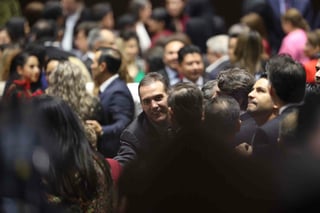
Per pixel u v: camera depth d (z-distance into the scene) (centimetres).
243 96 994
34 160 517
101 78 1346
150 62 1664
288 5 2312
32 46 1602
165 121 1048
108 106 1302
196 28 2161
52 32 2031
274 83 959
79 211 831
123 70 1434
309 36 1662
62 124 829
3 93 1444
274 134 905
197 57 1468
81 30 2012
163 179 457
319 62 1151
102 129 1243
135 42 1936
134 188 459
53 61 1459
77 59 1600
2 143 514
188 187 455
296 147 512
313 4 2800
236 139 847
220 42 1720
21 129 520
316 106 509
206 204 453
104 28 2141
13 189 512
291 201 459
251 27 1966
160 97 1052
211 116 768
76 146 830
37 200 518
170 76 1589
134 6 2470
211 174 456
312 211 457
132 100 1329
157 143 489
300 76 954
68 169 812
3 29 2192
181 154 461
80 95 1230
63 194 810
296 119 536
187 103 889
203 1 2366
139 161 466
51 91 1228
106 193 857
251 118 965
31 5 2334
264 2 2242
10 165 512
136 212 455
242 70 1014
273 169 468
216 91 1012
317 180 460
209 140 466
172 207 454
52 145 577
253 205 453
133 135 1041
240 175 457
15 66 1502
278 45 2252
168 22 2309
